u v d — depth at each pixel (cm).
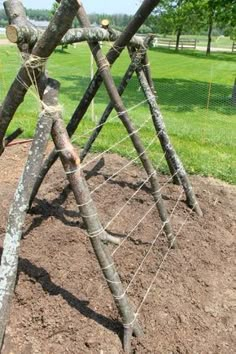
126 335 273
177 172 448
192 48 4341
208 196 495
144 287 324
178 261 360
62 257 346
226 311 313
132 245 374
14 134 297
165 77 1834
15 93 243
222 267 364
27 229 382
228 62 2706
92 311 293
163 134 446
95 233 258
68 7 204
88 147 459
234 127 904
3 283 233
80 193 250
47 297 301
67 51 2841
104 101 1124
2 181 505
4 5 248
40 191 452
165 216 375
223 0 1345
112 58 366
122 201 455
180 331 289
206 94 1384
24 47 228
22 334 273
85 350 264
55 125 238
